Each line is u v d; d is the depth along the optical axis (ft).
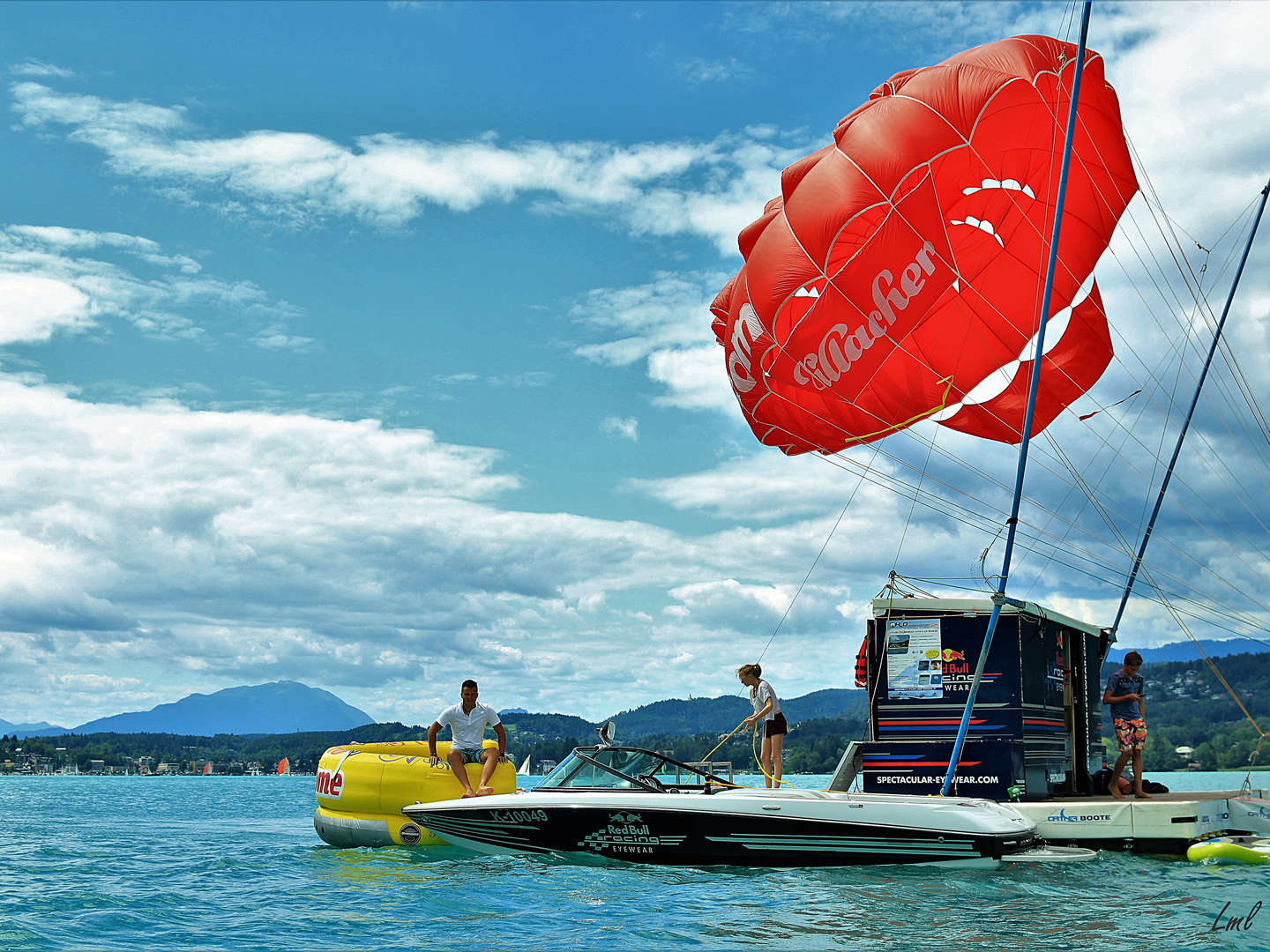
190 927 29.14
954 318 56.54
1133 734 44.55
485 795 42.50
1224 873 36.50
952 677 43.55
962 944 26.07
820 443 57.26
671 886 34.50
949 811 36.63
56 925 29.55
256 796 179.42
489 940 27.17
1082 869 37.01
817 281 49.37
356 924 29.35
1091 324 56.18
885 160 46.09
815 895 32.65
